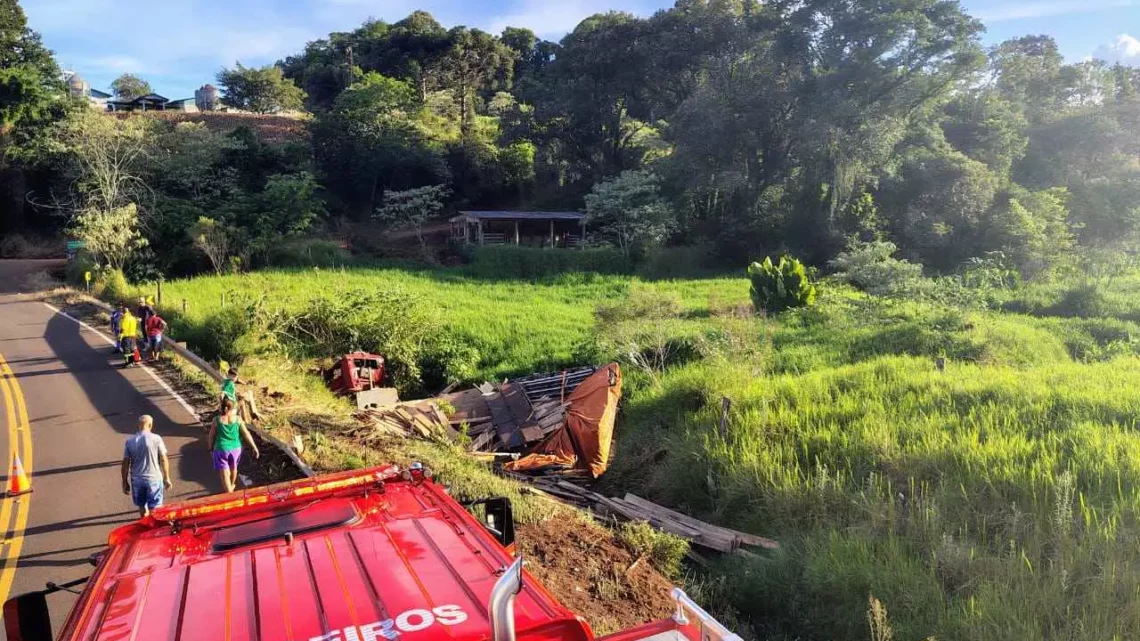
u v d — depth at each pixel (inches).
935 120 2474.2
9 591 335.6
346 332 997.8
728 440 585.9
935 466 470.6
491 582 159.3
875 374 714.8
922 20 2000.5
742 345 933.8
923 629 315.6
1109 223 2273.6
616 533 459.8
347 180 2593.5
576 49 2711.6
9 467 506.3
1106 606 300.0
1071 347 960.9
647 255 2046.0
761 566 408.8
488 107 4109.3
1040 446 466.0
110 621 145.0
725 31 2340.1
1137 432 476.7
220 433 414.9
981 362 828.6
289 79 4037.9
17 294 1432.1
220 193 2060.8
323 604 148.1
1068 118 2637.8
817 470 493.4
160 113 2977.4
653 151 2891.2
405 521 193.9
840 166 2097.7
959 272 1822.1
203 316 1008.2
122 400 678.5
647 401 754.8
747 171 2294.5
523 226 2507.4
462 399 861.2
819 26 2156.7
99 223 1503.4
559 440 695.1
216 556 173.6
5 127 2106.3
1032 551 357.7
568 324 1235.9
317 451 532.1
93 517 418.6
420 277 1763.0
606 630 335.9
